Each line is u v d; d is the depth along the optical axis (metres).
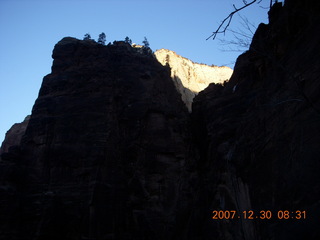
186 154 57.06
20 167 54.28
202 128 49.88
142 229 51.75
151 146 61.00
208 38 11.84
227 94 46.34
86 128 57.50
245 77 44.03
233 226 29.97
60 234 48.06
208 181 39.91
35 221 49.19
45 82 65.44
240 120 38.84
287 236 18.09
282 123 24.92
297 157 21.03
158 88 69.50
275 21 34.69
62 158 54.75
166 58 101.31
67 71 66.06
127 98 65.56
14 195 50.28
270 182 24.38
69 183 52.47
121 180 55.34
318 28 25.12
